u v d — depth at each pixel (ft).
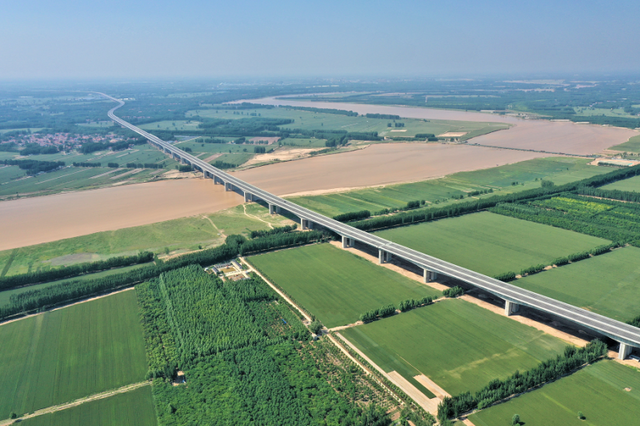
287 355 560.20
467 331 599.98
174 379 529.45
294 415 459.32
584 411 454.40
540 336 586.04
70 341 606.55
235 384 507.71
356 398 486.38
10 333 627.05
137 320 655.35
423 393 487.61
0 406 490.90
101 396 503.20
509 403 467.93
